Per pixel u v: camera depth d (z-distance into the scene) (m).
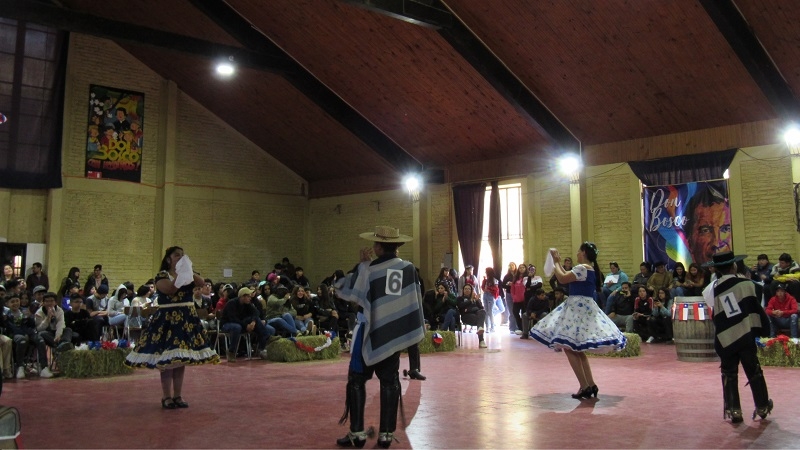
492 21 12.00
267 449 4.20
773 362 8.37
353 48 13.71
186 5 14.06
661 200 13.55
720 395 6.22
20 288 10.51
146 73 17.19
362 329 4.33
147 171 17.11
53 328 8.83
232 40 14.50
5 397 6.55
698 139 13.12
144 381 7.74
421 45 13.01
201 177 17.94
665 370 8.16
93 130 16.27
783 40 10.61
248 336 10.13
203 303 11.99
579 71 12.58
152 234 17.09
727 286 5.06
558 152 14.71
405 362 9.34
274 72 14.45
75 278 14.97
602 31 11.47
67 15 11.97
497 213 16.05
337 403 6.00
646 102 12.84
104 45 16.50
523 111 13.48
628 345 9.73
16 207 15.16
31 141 15.23
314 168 19.22
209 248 17.92
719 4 10.06
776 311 9.70
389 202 18.12
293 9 13.07
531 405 5.74
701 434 4.51
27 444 4.38
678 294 11.85
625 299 12.45
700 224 13.02
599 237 14.44
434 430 4.70
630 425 4.84
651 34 11.19
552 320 6.28
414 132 16.12
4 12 11.45
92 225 16.11
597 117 13.76
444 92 14.26
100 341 9.23
